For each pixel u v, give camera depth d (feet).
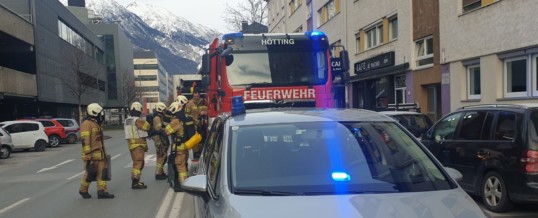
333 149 12.16
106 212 24.57
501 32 44.37
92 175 28.17
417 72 61.87
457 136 24.93
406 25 64.13
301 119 13.32
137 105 31.83
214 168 12.62
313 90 34.27
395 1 67.67
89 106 28.14
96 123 28.22
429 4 57.98
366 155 12.05
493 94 45.80
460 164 24.26
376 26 76.48
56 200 28.53
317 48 34.83
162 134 35.17
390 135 12.98
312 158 11.87
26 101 120.37
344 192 10.43
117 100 241.35
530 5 40.50
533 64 41.16
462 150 24.09
